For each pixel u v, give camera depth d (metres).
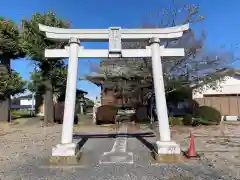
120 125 18.72
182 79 18.34
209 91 25.16
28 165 7.52
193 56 17.70
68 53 8.44
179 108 22.53
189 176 6.21
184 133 14.48
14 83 20.36
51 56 8.39
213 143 11.20
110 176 6.28
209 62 18.02
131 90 23.30
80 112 31.17
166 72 17.62
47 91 20.31
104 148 9.83
